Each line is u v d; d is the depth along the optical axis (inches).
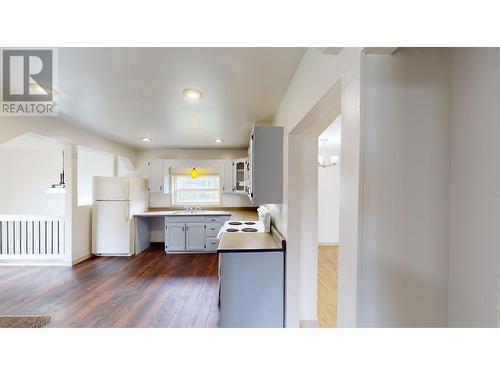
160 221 213.8
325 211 215.9
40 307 101.3
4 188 202.8
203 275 139.7
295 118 69.2
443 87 30.6
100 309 99.9
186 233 186.2
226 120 119.6
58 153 205.2
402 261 30.4
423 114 30.5
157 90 82.1
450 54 30.5
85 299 108.7
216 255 180.4
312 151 95.6
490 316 27.2
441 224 30.7
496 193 26.7
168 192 202.5
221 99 91.0
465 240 29.2
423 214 30.6
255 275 82.0
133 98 90.1
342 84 35.1
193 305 103.7
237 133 148.1
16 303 104.8
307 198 96.0
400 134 30.3
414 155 30.5
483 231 27.8
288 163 80.9
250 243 89.5
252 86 78.6
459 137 29.8
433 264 30.6
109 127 137.1
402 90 30.3
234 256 81.7
